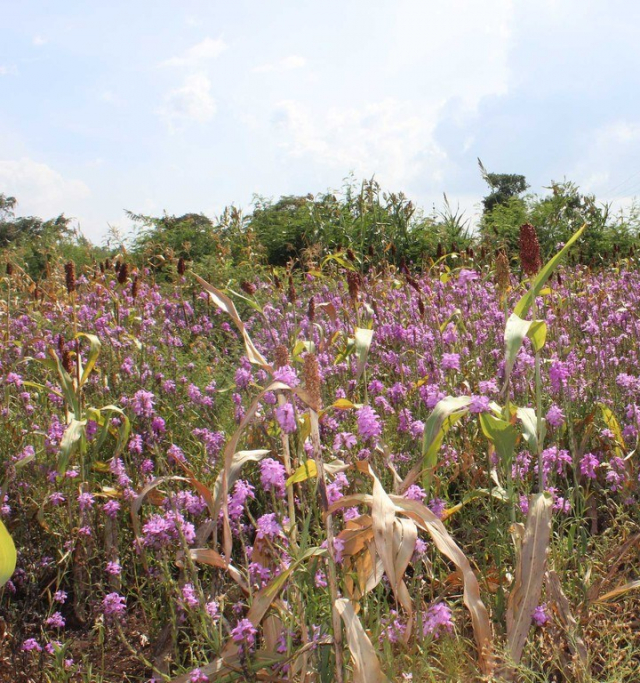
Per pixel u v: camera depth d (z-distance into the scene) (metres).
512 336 2.82
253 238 12.22
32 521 3.38
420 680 2.09
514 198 14.56
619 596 2.73
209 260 10.42
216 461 3.56
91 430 3.56
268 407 3.54
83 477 3.34
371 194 12.73
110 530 3.06
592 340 5.14
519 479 3.09
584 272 9.39
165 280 12.03
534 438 2.88
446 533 2.17
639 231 13.88
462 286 6.18
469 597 2.14
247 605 2.38
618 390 4.25
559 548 2.84
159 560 2.62
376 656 1.86
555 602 2.46
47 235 14.27
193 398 4.36
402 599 2.06
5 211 30.09
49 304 7.78
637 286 6.92
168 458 3.46
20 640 2.64
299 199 16.14
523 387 3.80
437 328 5.10
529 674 2.18
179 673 2.38
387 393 4.14
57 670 2.43
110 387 4.79
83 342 5.73
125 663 2.72
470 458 3.42
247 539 3.10
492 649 2.15
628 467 3.36
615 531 3.25
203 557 2.46
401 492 2.58
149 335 6.27
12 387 4.75
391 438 3.57
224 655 2.25
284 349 2.36
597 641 2.43
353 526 2.21
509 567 2.84
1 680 2.53
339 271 10.36
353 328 5.39
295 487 2.91
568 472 3.65
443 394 3.36
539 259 3.05
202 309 8.25
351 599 2.16
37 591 2.99
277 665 2.16
